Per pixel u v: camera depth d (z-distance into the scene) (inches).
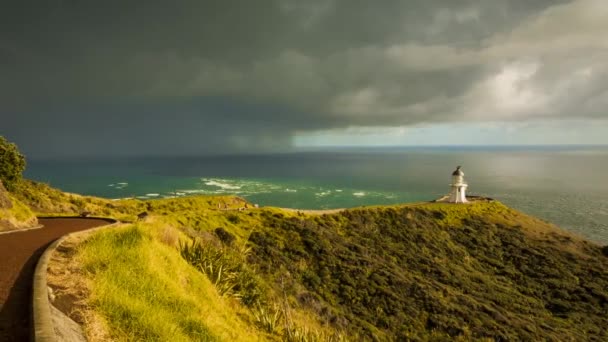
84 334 192.4
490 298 1414.9
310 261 1357.0
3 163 1344.7
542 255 2018.9
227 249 611.8
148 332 219.1
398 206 2551.7
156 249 376.8
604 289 1649.9
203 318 289.6
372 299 1148.5
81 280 257.3
